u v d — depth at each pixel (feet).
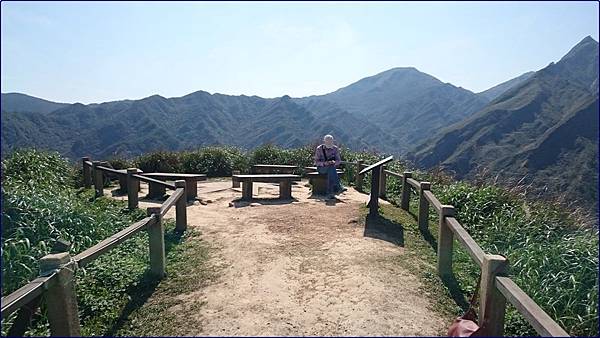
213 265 15.30
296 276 14.26
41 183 25.05
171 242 17.89
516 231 18.80
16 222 15.62
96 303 12.15
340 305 12.15
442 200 24.25
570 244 15.97
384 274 14.47
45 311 11.02
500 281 9.46
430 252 17.19
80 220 17.22
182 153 43.80
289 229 20.11
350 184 34.55
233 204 26.02
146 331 10.93
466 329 9.70
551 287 13.56
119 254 15.75
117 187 32.89
